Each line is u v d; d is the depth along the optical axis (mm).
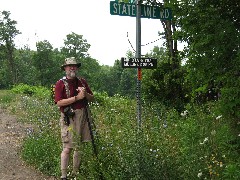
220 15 5797
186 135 5613
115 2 6660
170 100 10016
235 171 4387
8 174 6977
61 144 7426
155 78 10445
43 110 14664
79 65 6039
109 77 100188
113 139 5914
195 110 7969
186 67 6133
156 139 5449
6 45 93438
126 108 12922
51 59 81938
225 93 5445
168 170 4719
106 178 5047
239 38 5375
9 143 9883
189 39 5996
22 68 98125
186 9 5855
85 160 5777
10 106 20234
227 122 5602
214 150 5145
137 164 4617
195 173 4727
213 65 5656
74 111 5887
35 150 7770
